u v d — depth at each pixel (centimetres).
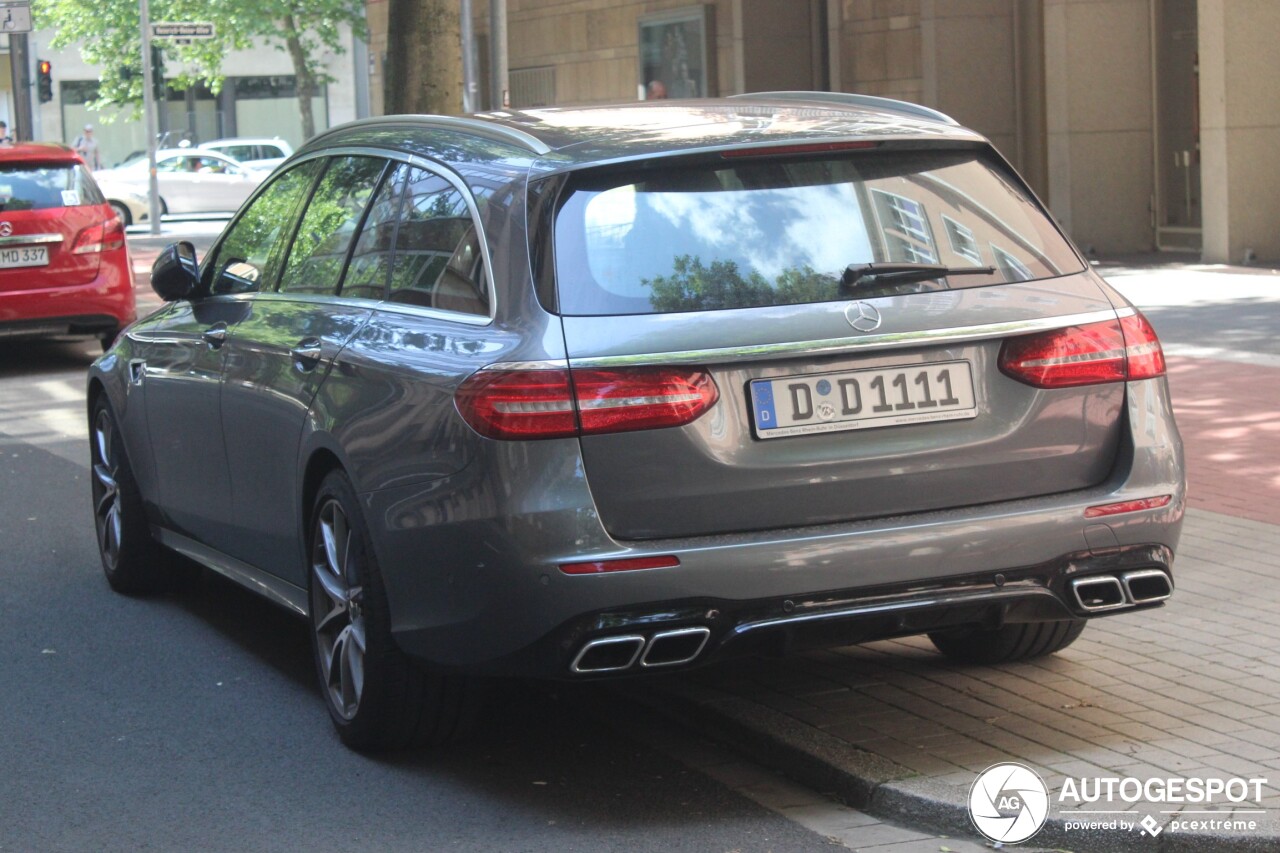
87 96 5406
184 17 4416
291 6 4388
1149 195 2184
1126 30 2156
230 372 609
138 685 614
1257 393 1143
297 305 583
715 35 2778
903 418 466
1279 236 1978
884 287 473
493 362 455
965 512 470
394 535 484
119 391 727
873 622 460
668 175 480
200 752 537
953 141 509
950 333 468
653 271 463
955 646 588
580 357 448
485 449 450
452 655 472
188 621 707
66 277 1516
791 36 2645
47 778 516
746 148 484
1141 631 615
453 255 498
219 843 458
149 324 720
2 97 5316
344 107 5644
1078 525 475
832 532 455
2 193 1507
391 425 488
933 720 522
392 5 1343
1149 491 487
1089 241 2184
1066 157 2170
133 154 4103
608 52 3033
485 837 459
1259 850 419
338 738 548
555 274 462
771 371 457
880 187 494
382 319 520
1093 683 555
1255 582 676
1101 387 488
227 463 619
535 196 475
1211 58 1964
